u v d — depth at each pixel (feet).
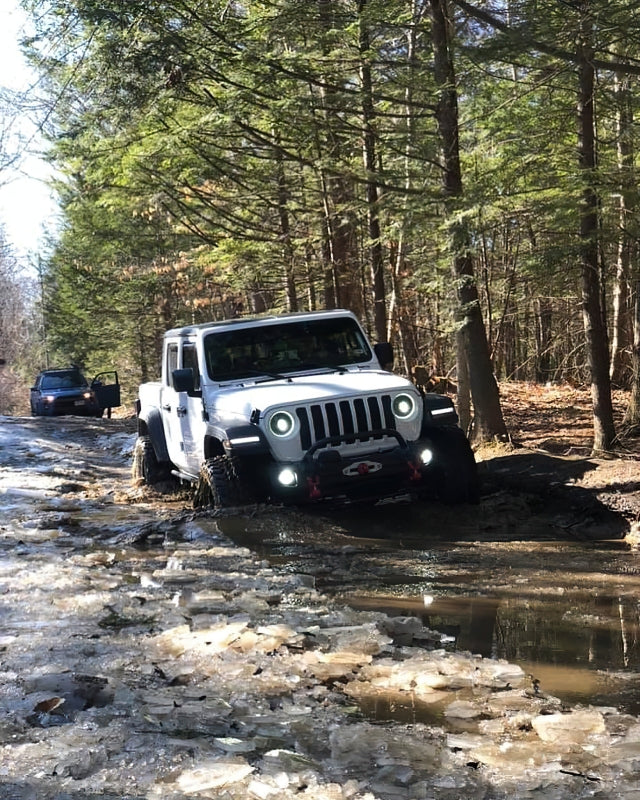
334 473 21.83
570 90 32.96
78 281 97.86
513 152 33.76
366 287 70.79
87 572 17.74
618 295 61.77
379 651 12.37
